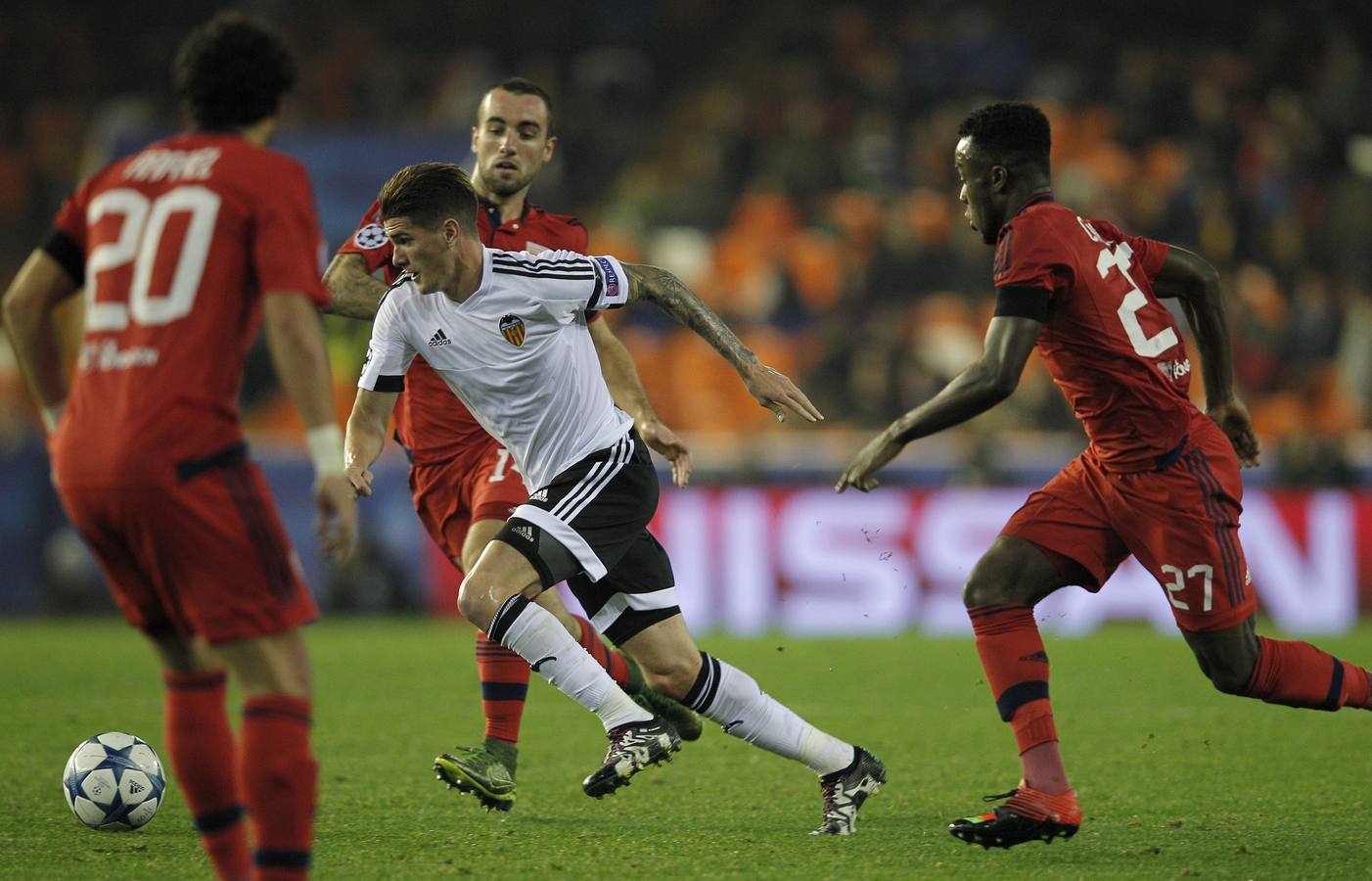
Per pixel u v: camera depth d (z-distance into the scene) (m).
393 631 42.34
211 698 12.89
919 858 15.55
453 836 16.77
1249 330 57.12
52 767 21.12
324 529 12.02
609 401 17.73
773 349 58.22
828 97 72.31
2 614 46.88
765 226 64.31
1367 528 43.69
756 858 15.57
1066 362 16.28
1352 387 56.38
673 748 16.52
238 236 12.13
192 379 12.02
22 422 48.62
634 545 17.34
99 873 14.79
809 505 44.28
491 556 16.80
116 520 12.12
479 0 78.12
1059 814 15.52
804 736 16.83
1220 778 20.30
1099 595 43.00
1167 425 16.06
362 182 53.34
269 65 12.79
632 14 79.62
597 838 16.66
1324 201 66.94
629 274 17.33
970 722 25.69
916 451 49.66
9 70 73.69
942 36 75.31
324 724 25.44
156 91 74.56
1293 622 43.34
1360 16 75.12
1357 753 22.22
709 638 40.66
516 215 20.80
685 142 72.88
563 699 28.83
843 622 43.97
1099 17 78.44
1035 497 16.91
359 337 49.31
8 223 68.00
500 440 17.75
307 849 12.18
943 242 62.09
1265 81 72.94
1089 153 68.56
